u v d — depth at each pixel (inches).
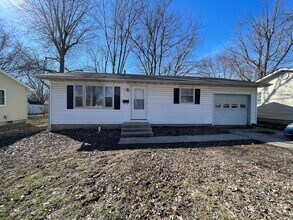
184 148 291.0
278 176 174.6
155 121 485.1
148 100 480.1
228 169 192.1
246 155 250.4
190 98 499.5
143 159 226.8
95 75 474.6
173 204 131.8
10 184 172.2
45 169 205.0
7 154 270.5
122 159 228.4
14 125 567.2
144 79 460.4
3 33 892.0
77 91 448.8
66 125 447.2
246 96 530.9
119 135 391.9
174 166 201.9
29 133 417.7
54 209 132.8
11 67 924.6
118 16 933.2
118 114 465.7
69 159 237.5
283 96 593.0
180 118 494.9
